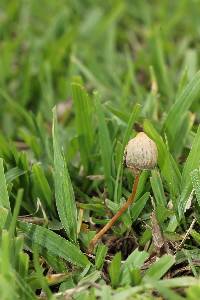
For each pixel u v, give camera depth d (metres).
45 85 0.52
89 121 0.41
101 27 0.60
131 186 0.39
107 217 0.38
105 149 0.40
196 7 0.63
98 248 0.35
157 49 0.53
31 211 0.39
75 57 0.55
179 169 0.40
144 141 0.34
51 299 0.32
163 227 0.37
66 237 0.38
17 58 0.58
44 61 0.54
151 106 0.45
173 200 0.37
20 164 0.40
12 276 0.32
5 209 0.35
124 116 0.42
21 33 0.60
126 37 0.62
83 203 0.40
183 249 0.35
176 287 0.34
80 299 0.33
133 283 0.34
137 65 0.55
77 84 0.40
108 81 0.54
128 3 0.67
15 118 0.51
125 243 0.38
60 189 0.36
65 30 0.60
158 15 0.65
